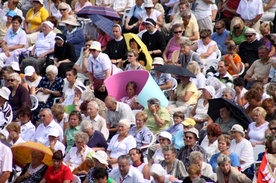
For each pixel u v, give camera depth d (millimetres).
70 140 52312
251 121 51500
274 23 64250
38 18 66375
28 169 49062
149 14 65000
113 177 47562
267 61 58188
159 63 58094
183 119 51812
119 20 67688
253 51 60562
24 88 56500
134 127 52125
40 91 58156
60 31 63938
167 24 65312
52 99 57875
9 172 48250
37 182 48719
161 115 53312
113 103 53781
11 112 55125
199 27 65125
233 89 54094
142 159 49125
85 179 47250
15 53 64312
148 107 53375
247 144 49094
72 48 61719
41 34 63500
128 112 53844
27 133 53125
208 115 52375
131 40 61000
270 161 45812
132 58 58812
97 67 58500
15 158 49562
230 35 62719
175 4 66062
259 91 52656
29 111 53375
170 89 56906
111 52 61562
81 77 59938
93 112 52688
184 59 59000
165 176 46875
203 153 48906
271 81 57469
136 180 47156
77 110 54062
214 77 56625
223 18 65750
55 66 58438
